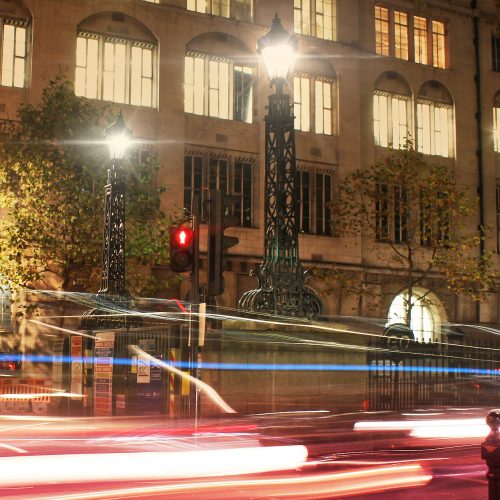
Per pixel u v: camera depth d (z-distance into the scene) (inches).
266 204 692.1
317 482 393.7
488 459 256.2
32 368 1240.8
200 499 346.0
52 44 1314.0
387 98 1632.6
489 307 1656.0
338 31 1578.5
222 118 1465.3
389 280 1550.2
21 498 331.0
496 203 1707.7
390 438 544.4
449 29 1708.9
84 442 493.7
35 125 1112.8
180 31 1428.4
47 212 1083.3
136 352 620.4
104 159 1130.0
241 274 1422.2
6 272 1087.6
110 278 907.4
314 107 1542.8
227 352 614.5
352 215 1401.3
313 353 659.4
